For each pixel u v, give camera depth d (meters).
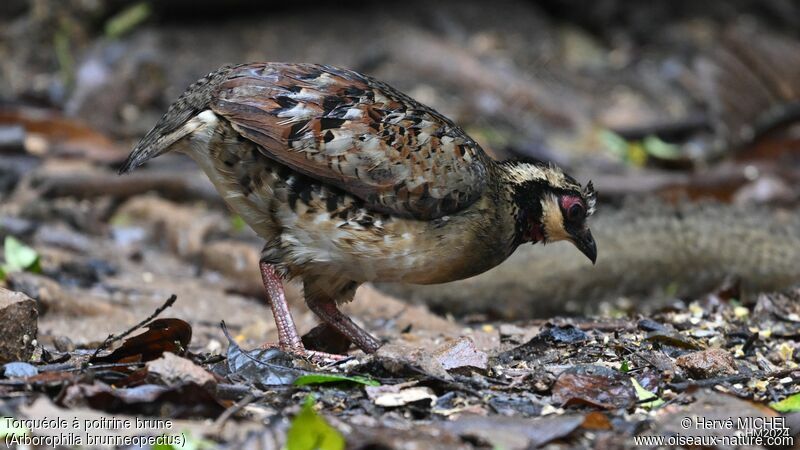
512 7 23.62
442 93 20.86
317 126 8.59
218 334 11.12
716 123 20.23
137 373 7.47
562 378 8.02
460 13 23.11
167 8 21.25
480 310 12.83
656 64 23.16
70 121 17.30
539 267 12.85
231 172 8.78
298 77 8.82
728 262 12.52
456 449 6.69
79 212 15.20
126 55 20.00
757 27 24.45
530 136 20.14
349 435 6.77
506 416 7.41
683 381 8.45
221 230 15.34
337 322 9.80
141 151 8.74
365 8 22.59
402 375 8.14
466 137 9.34
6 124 17.06
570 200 9.88
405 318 11.88
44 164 16.28
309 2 22.31
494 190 9.38
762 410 7.50
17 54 19.97
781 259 12.43
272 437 6.72
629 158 19.97
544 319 12.01
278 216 8.88
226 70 8.95
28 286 11.20
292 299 12.66
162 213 15.43
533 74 22.17
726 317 10.88
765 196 16.69
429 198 8.83
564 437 7.01
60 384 7.33
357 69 21.05
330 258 8.97
